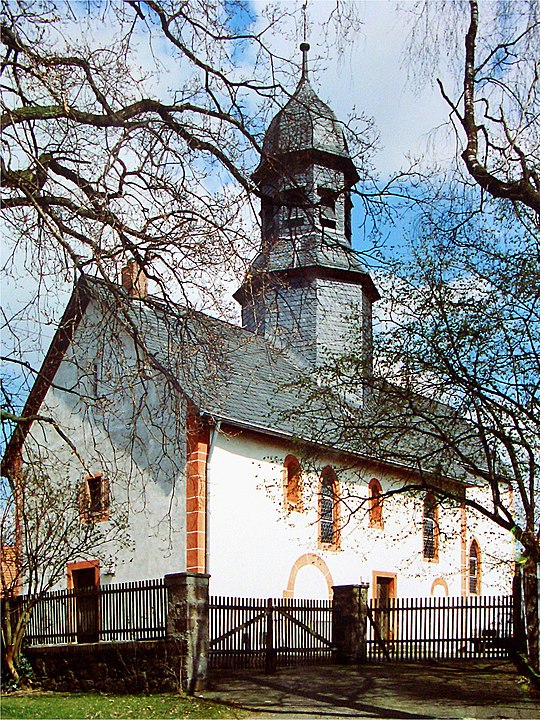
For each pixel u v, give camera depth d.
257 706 13.75
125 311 12.77
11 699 14.77
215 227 12.81
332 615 20.47
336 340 26.59
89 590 17.41
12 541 19.61
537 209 12.28
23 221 11.66
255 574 22.91
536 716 13.05
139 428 23.56
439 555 30.61
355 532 26.81
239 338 14.09
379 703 14.17
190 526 21.64
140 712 12.95
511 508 19.31
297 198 13.88
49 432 26.08
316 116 14.35
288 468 24.64
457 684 16.16
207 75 13.45
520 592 20.22
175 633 15.22
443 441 15.34
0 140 11.16
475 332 14.59
